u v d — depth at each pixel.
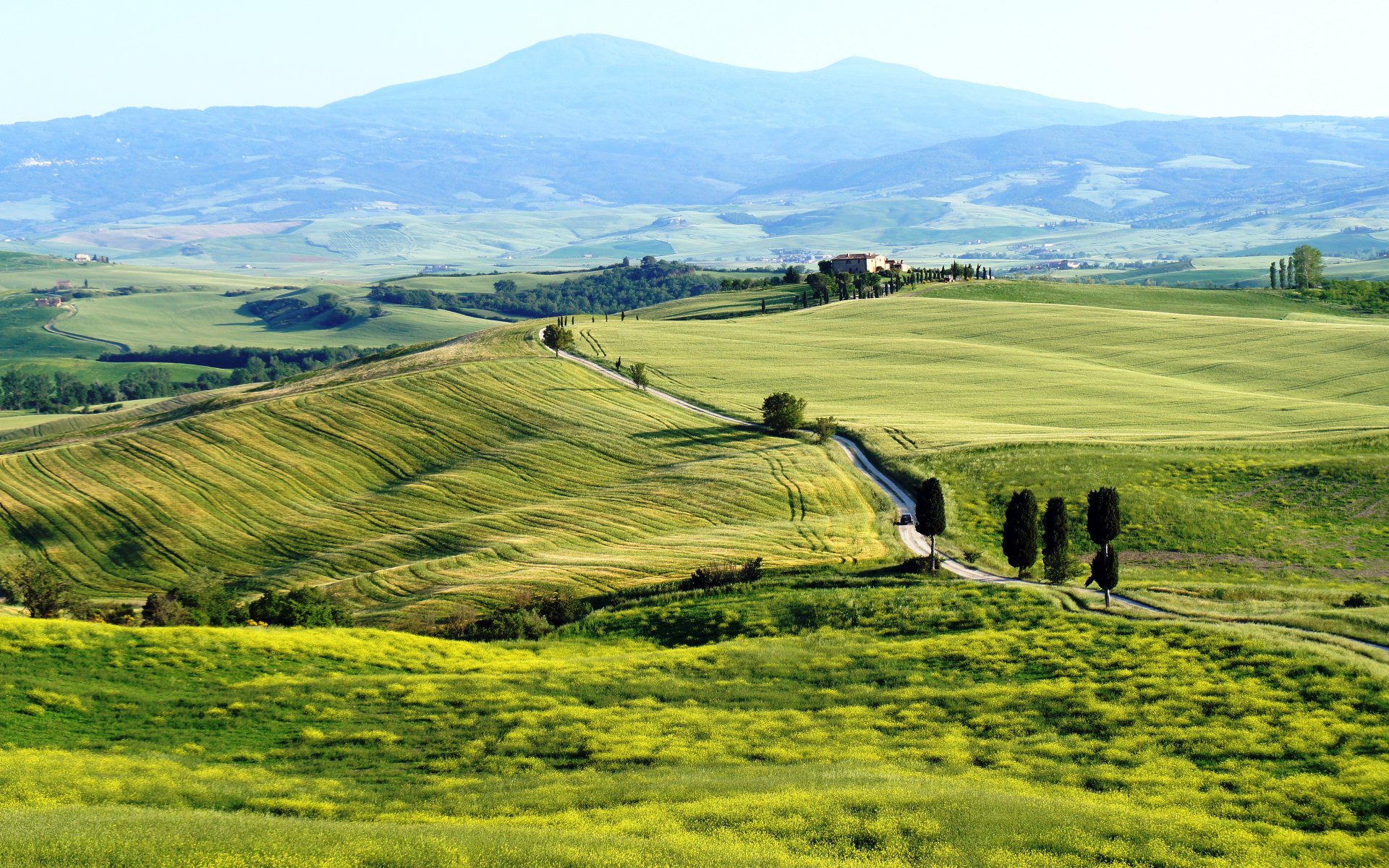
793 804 29.50
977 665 45.69
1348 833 28.83
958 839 27.50
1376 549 74.00
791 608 60.03
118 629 47.69
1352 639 44.97
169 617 61.19
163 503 98.00
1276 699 38.44
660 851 25.72
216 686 43.03
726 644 51.84
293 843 25.55
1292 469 88.94
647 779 32.84
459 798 31.53
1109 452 94.88
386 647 50.75
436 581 76.38
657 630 60.28
